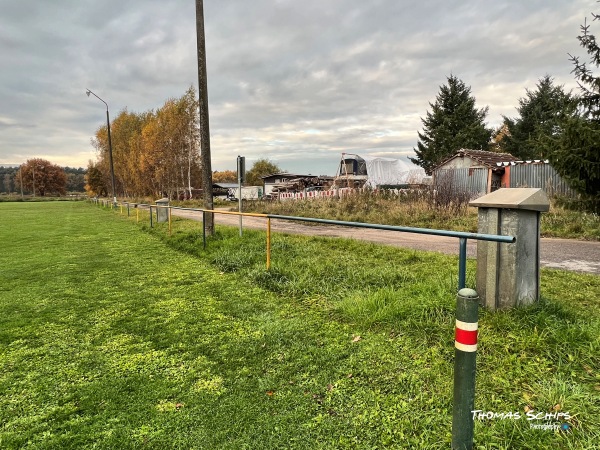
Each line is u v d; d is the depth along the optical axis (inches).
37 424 96.7
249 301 195.2
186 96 1631.4
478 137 1615.4
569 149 436.1
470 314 71.7
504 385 99.4
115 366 128.5
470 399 73.0
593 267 241.4
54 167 4392.2
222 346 140.6
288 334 146.9
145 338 152.4
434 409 93.8
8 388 115.7
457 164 970.7
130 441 88.7
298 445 84.7
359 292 184.7
